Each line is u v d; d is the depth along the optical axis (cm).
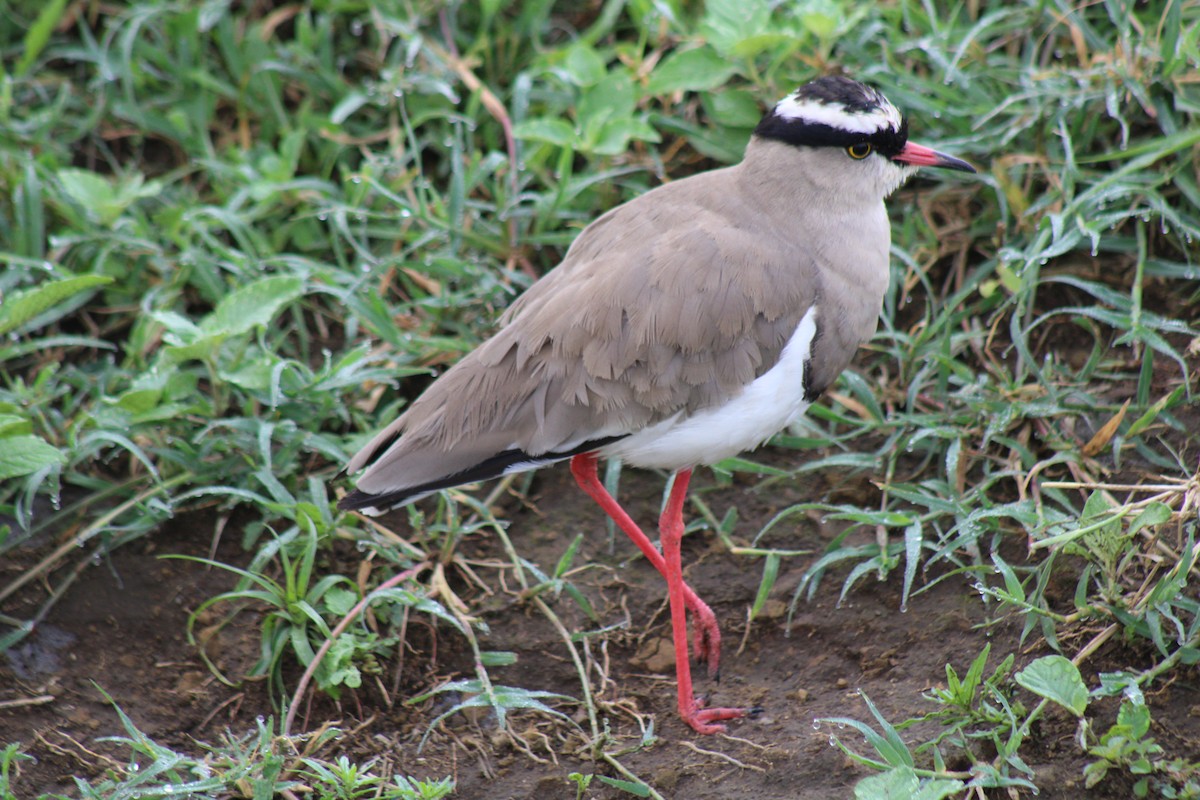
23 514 1079
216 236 1305
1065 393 1077
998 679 887
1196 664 884
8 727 954
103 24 1447
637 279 937
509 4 1423
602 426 937
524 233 1263
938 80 1262
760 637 1025
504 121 1298
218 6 1393
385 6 1389
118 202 1248
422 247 1262
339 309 1248
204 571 1065
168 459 1109
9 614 1023
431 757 945
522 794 911
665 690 999
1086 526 910
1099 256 1174
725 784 897
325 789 892
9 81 1345
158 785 903
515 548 1102
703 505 1105
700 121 1309
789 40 1237
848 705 942
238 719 978
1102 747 834
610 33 1410
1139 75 1164
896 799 820
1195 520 956
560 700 992
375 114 1373
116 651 1012
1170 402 1048
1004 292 1166
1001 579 995
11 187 1277
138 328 1180
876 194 1005
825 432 1139
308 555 1010
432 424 949
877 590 1022
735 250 947
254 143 1387
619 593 1070
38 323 1205
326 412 1131
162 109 1398
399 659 1013
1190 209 1154
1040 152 1190
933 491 1070
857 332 992
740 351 934
